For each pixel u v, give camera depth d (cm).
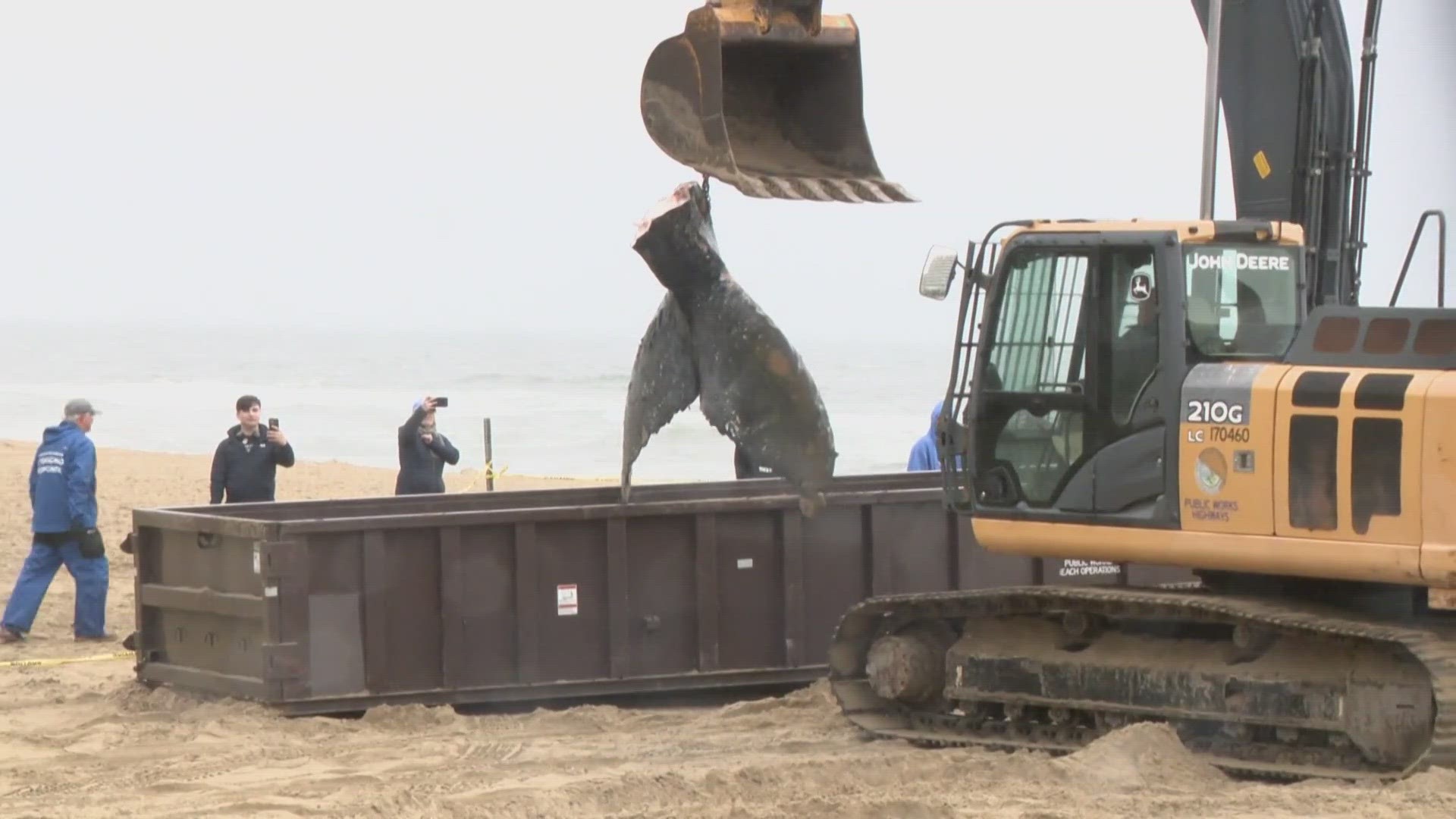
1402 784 1397
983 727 1716
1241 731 1551
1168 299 1531
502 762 1630
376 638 1830
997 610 1689
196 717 1827
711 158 1055
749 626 1978
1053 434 1605
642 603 1934
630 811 1418
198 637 1911
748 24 1074
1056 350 1603
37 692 2017
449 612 1853
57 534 2450
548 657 1900
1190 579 2109
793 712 1878
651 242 1274
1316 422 1459
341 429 9056
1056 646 1680
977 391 1645
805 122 1127
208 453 7362
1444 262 1648
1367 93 1709
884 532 2020
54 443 2452
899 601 1728
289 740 1712
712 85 1055
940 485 2250
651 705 2000
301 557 1797
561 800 1441
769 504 1975
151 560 1967
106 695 1967
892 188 1076
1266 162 1759
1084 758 1513
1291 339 1592
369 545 1825
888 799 1405
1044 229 1616
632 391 1322
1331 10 1728
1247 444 1491
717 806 1428
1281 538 1477
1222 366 1526
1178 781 1481
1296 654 1541
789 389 1259
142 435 8769
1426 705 1450
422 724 1800
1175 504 1531
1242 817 1331
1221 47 1783
